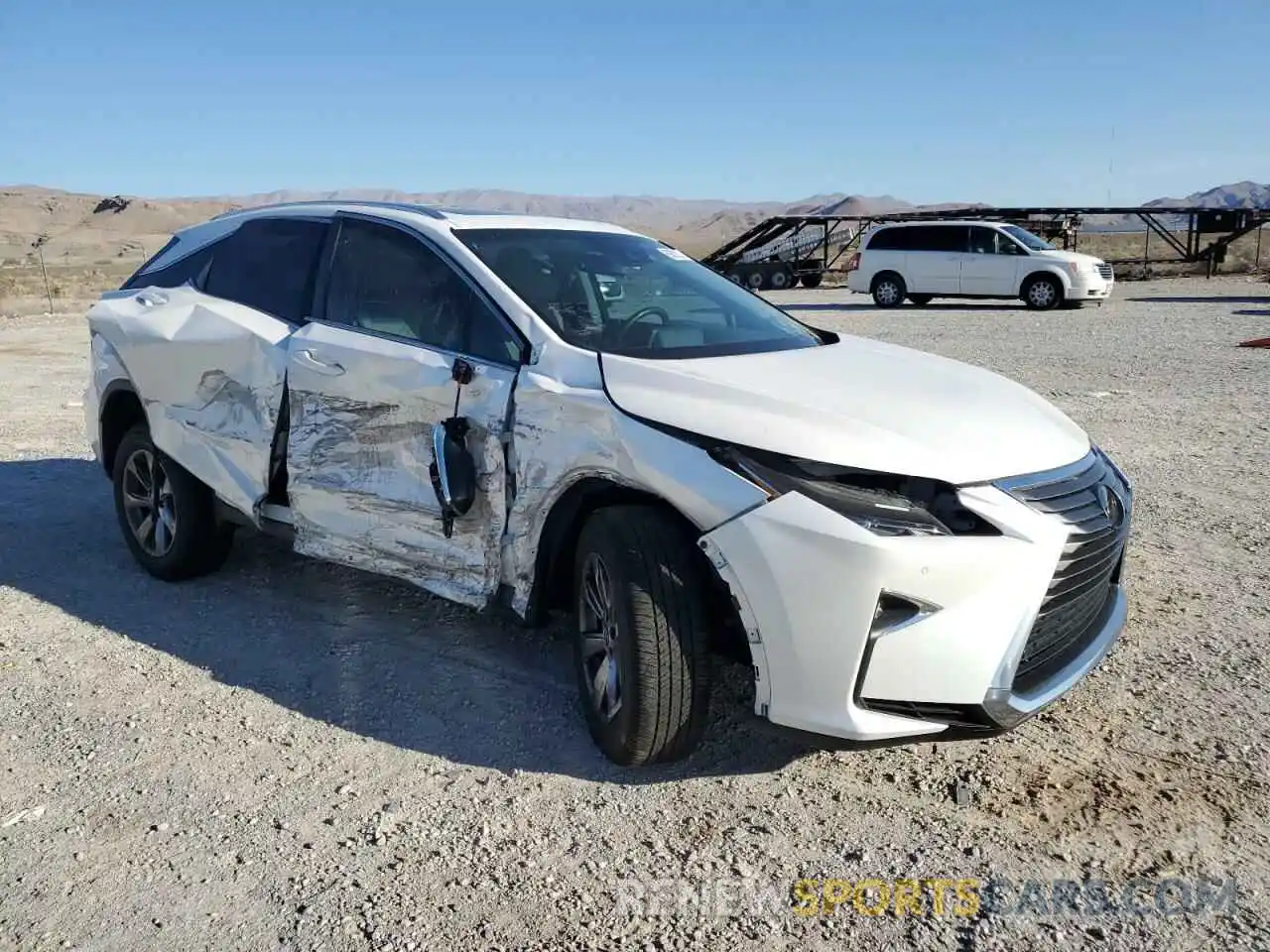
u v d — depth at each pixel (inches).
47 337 756.6
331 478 182.4
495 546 159.6
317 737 157.6
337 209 201.0
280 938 113.7
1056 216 1357.0
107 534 260.8
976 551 126.7
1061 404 408.5
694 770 147.3
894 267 994.1
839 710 128.2
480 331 168.2
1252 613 197.8
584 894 120.3
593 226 206.1
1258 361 520.4
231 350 199.2
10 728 161.6
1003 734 143.3
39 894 121.8
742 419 136.5
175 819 136.5
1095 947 110.7
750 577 129.6
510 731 158.7
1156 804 136.6
